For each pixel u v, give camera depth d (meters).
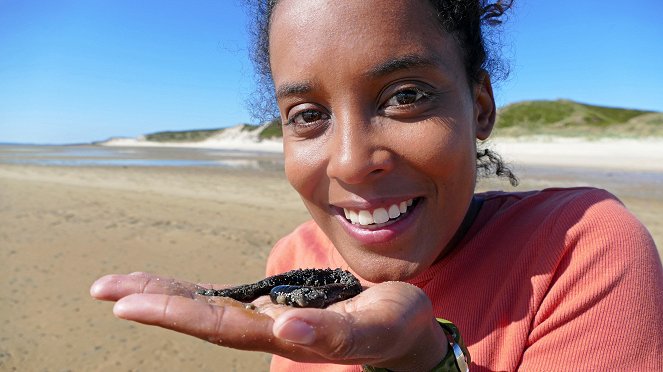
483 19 0.31
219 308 0.18
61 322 0.94
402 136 0.24
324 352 0.16
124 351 0.84
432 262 0.27
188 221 1.76
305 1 0.25
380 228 0.26
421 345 0.21
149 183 3.05
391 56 0.24
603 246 0.24
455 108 0.25
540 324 0.24
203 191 2.63
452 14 0.25
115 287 0.23
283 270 0.39
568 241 0.25
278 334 0.15
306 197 0.28
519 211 0.29
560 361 0.23
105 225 1.69
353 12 0.24
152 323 0.18
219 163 5.24
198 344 0.87
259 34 0.36
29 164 5.00
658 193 2.37
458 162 0.25
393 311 0.18
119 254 1.35
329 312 0.17
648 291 0.23
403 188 0.25
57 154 7.86
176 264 1.27
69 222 1.74
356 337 0.16
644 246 0.24
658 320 0.23
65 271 1.21
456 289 0.27
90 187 2.81
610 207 0.26
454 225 0.27
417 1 0.24
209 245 1.44
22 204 2.12
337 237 0.28
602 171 3.56
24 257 1.31
